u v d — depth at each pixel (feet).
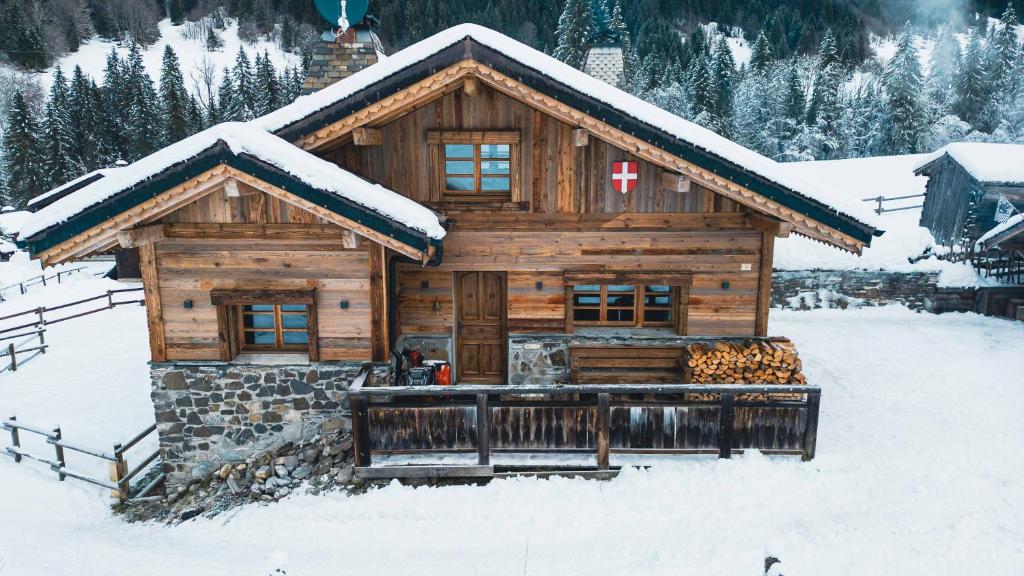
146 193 25.72
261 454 30.68
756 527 23.56
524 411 27.25
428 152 31.07
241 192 26.55
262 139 25.88
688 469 26.94
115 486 31.12
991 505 24.67
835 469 27.17
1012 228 50.16
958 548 21.93
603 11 158.10
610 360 33.68
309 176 25.50
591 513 24.84
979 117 180.65
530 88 27.07
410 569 22.27
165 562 23.90
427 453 27.68
